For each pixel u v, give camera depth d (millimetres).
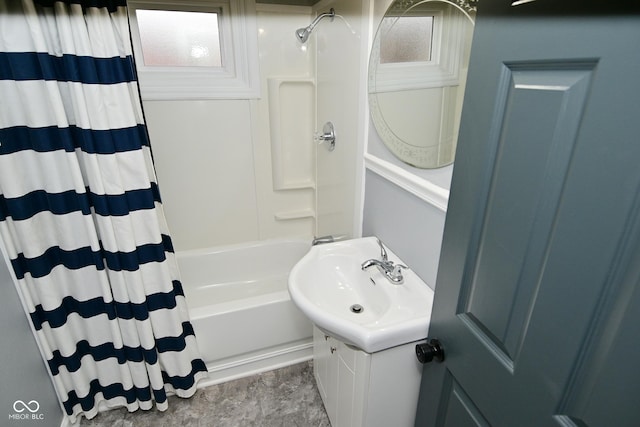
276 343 1862
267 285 2438
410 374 1135
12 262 1249
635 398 451
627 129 426
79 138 1208
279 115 2217
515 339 656
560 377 555
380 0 1280
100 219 1290
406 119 1197
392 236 1433
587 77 474
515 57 596
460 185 787
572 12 482
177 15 1908
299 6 2018
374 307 1269
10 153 1146
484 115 686
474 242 763
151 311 1500
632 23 407
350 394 1206
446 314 901
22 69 1083
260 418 1660
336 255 1465
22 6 1028
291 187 2410
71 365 1471
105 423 1631
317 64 2014
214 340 1734
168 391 1733
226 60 2053
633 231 434
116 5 1126
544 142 550
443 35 979
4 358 1187
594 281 485
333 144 1906
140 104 1266
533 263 596
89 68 1120
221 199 2326
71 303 1425
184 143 2123
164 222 1444
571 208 513
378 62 1312
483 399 772
